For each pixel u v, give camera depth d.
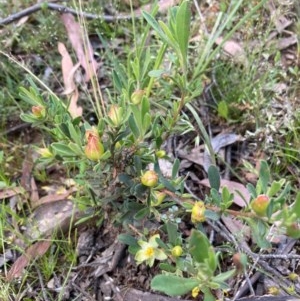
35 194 0.28
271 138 0.28
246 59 0.31
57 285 0.24
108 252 0.25
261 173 0.18
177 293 0.16
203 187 0.28
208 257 0.16
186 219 0.25
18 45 0.34
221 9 0.32
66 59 0.32
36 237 0.26
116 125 0.20
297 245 0.25
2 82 0.33
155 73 0.22
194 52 0.32
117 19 0.34
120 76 0.25
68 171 0.27
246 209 0.18
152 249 0.20
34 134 0.31
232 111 0.30
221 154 0.29
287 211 0.16
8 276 0.25
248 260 0.23
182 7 0.20
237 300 0.21
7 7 0.36
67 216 0.26
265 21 0.34
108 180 0.22
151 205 0.21
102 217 0.24
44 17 0.35
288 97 0.30
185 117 0.25
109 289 0.24
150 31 0.34
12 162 0.30
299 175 0.27
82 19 0.28
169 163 0.28
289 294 0.22
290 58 0.33
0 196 0.28
